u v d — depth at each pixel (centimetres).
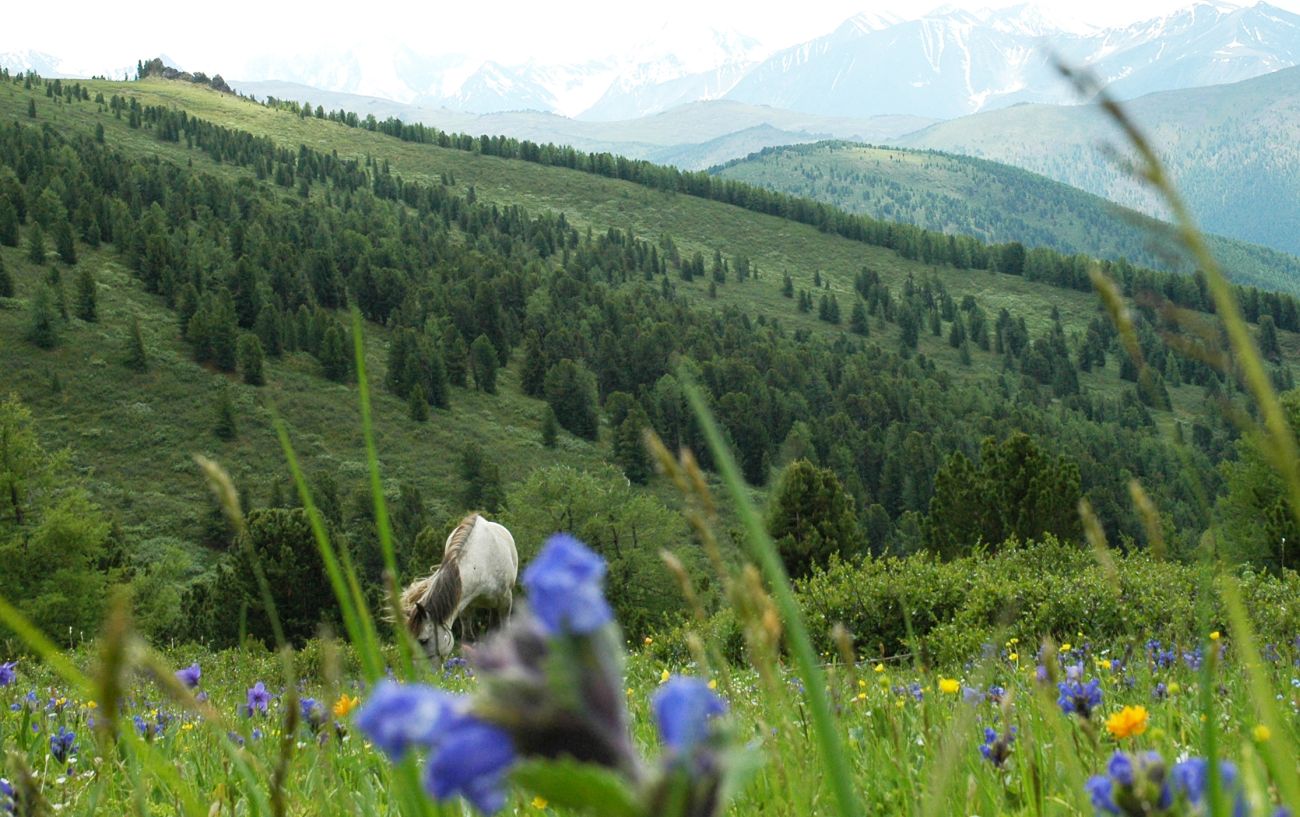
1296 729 349
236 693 640
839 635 175
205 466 150
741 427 13988
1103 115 92
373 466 139
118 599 106
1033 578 1725
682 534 7750
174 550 5941
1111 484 13112
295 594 3978
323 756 315
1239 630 115
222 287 15800
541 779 65
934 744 333
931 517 4200
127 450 12456
